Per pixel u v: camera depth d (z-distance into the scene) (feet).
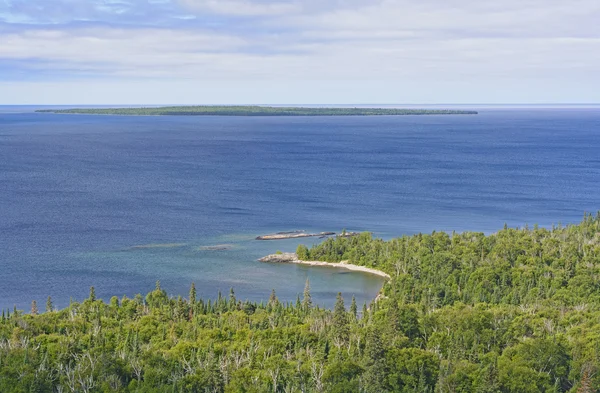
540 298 611.88
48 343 472.03
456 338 481.05
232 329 516.32
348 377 424.87
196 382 416.46
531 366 435.94
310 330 510.58
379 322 517.14
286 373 432.25
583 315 545.85
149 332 510.17
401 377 424.87
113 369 423.64
